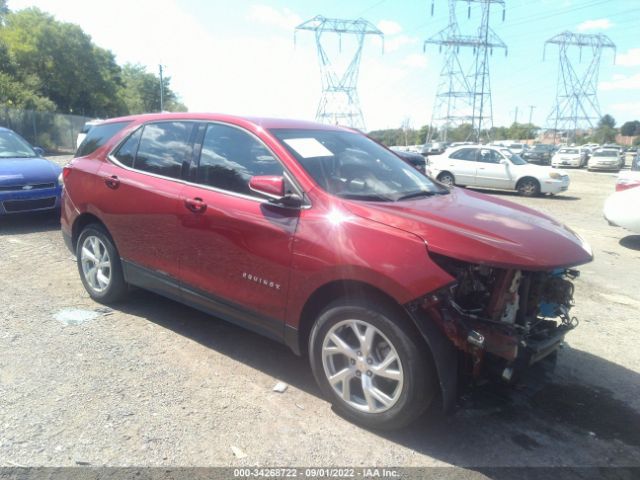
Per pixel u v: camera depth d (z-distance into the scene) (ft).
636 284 21.17
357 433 9.89
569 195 58.85
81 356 12.44
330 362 10.37
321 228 10.20
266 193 10.46
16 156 28.63
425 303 8.89
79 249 16.15
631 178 31.24
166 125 14.19
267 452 9.20
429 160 63.72
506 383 9.68
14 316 14.66
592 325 16.25
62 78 169.99
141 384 11.28
